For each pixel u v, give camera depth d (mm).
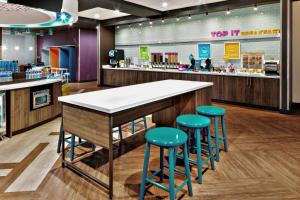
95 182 2664
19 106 4301
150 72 9188
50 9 2926
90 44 12992
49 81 5016
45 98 5008
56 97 5453
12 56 14648
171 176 2139
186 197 2383
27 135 4285
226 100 7238
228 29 7785
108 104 2391
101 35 10844
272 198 2365
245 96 6824
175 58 9328
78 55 12500
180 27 9016
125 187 2572
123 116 2619
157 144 2121
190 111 3885
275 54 6941
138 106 2764
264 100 6473
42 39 15133
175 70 8492
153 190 2520
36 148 3666
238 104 7059
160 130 2408
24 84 4379
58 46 13305
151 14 8281
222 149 3658
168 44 9492
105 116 2307
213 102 7555
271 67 6336
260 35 7129
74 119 2705
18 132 4379
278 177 2791
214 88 7469
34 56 15781
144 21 9328
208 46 8320
